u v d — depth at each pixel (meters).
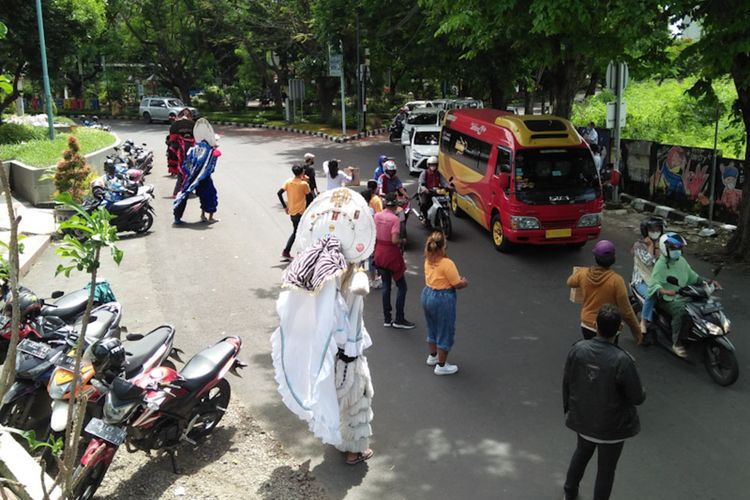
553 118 13.25
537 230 12.10
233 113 47.78
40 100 47.94
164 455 6.08
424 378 7.61
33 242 12.27
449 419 6.71
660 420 6.69
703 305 7.56
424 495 5.50
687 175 15.31
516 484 5.65
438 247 7.47
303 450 6.20
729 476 5.75
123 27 48.12
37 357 6.02
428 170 14.23
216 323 9.13
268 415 6.82
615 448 4.92
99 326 6.84
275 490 5.57
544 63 15.59
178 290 10.44
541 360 8.08
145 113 43.19
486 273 11.55
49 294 10.17
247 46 43.56
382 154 26.64
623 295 6.78
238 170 22.31
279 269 11.55
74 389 3.19
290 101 42.22
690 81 36.53
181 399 5.77
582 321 7.02
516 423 6.63
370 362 8.03
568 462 5.96
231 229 14.30
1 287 6.82
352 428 5.80
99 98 51.84
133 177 15.75
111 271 11.40
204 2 42.31
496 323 9.26
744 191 11.88
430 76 30.23
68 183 14.34
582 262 12.17
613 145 17.94
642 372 7.75
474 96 35.41
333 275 5.32
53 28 23.61
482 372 7.76
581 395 4.91
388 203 9.02
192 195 17.92
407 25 26.64
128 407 5.37
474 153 14.59
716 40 10.88
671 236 7.71
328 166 11.85
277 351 5.69
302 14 38.41
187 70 48.91
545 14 11.13
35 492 4.95
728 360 7.27
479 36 15.51
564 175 12.36
